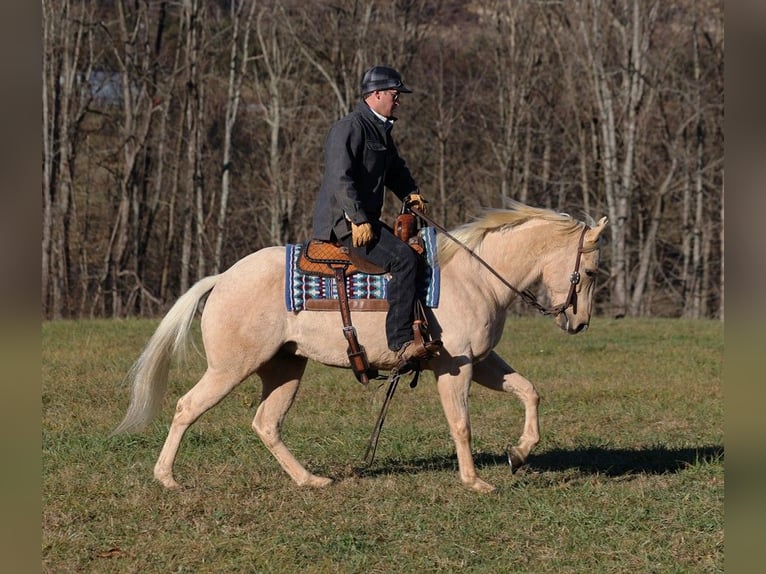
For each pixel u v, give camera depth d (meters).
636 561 7.41
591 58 38.47
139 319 25.89
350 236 8.89
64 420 12.18
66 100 39.16
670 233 44.28
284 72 43.34
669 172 41.16
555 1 39.59
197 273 43.22
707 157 41.72
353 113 8.95
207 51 42.50
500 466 10.34
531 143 43.34
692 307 41.22
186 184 44.00
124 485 9.24
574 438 11.91
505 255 9.42
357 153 8.81
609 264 42.03
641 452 11.09
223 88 44.94
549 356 19.11
